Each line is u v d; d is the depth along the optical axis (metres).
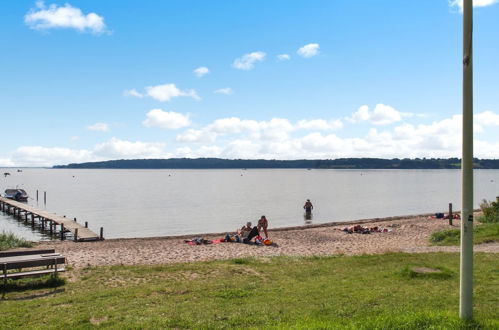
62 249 24.70
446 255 17.41
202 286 12.47
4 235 26.81
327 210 60.50
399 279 12.87
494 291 10.89
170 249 24.64
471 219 7.38
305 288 12.00
